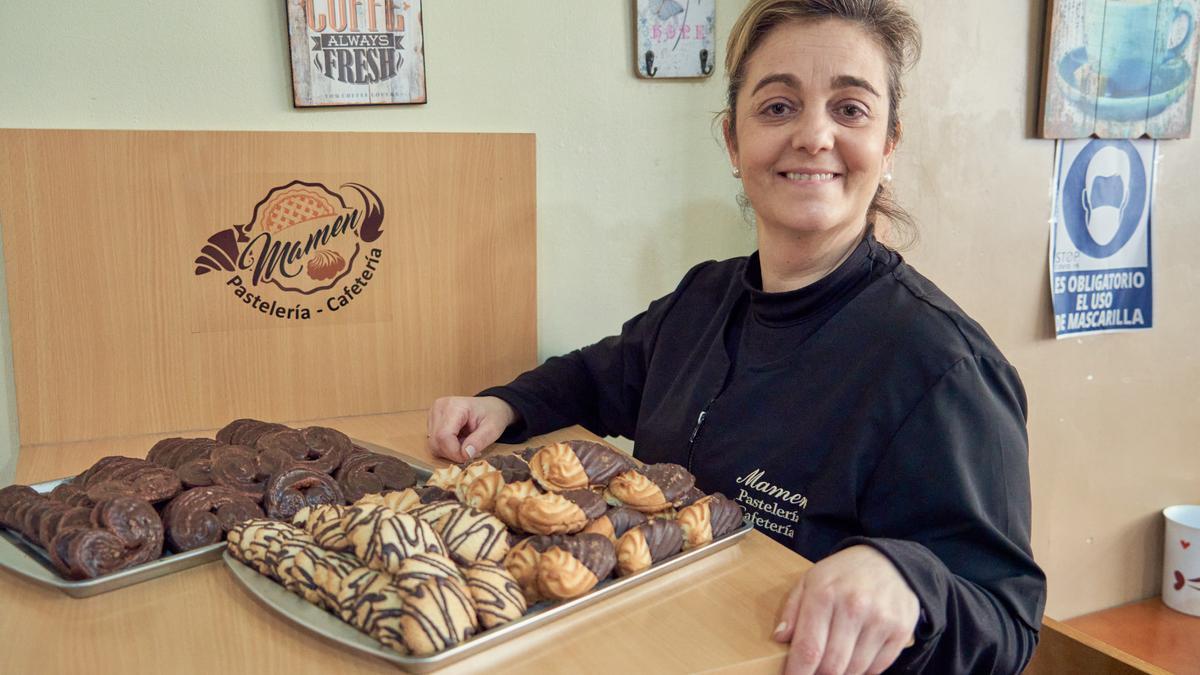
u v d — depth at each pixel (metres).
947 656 0.75
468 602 0.68
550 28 1.41
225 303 1.29
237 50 1.26
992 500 0.85
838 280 1.00
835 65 0.96
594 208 1.50
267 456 0.96
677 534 0.81
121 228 1.23
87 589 0.75
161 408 1.29
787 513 0.95
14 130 1.16
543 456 0.86
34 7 1.16
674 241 1.57
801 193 0.99
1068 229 1.77
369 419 1.37
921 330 0.92
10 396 1.23
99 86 1.20
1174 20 1.74
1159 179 1.85
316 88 1.29
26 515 0.84
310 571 0.73
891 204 1.20
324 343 1.36
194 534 0.83
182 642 0.69
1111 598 1.99
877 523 0.89
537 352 1.49
